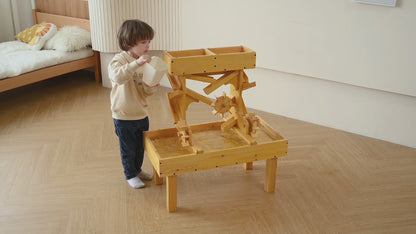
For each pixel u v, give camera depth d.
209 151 2.29
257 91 3.76
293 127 3.46
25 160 2.84
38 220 2.25
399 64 2.96
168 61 2.22
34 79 3.75
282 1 3.28
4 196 2.45
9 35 4.68
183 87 2.27
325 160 2.95
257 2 3.40
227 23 3.62
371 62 3.07
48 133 3.23
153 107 3.78
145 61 2.07
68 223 2.24
